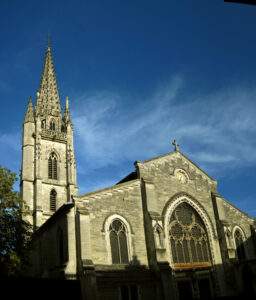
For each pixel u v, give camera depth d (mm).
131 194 43156
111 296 36281
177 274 42031
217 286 43812
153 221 41438
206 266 44656
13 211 38156
